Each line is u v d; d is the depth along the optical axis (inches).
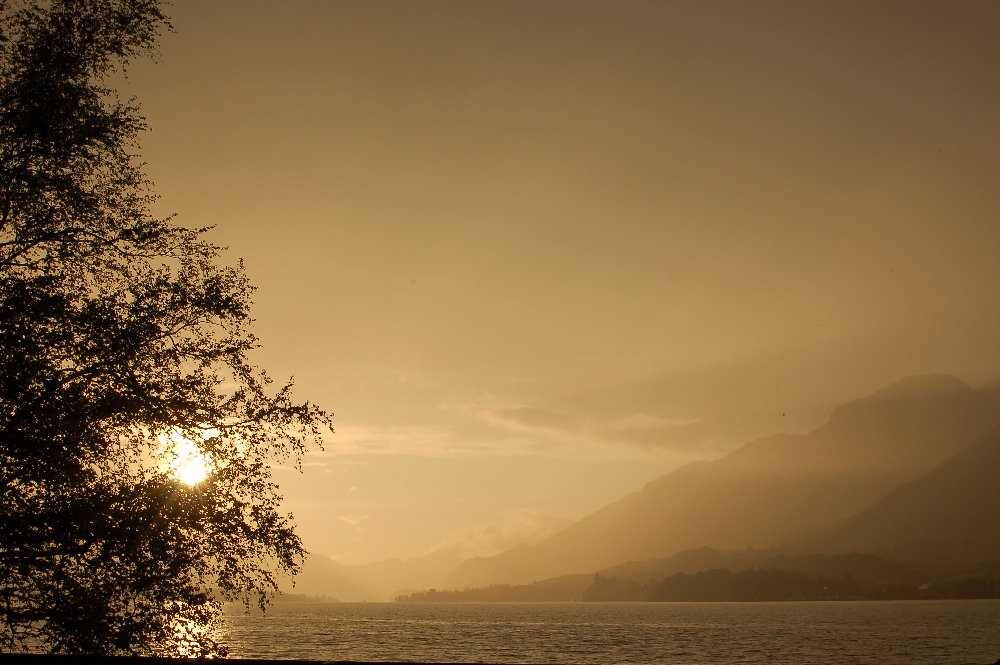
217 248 793.6
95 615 659.4
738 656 4313.5
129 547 663.1
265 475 743.1
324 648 4709.6
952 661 3863.2
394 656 4109.3
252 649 4569.4
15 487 678.5
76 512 663.1
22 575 670.5
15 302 676.7
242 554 713.0
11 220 736.3
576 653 4537.4
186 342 762.2
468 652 4512.8
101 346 702.5
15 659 344.8
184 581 695.7
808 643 5428.2
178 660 348.8
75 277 750.5
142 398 701.9
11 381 661.3
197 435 724.0
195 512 700.7
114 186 773.3
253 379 763.4
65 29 746.8
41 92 728.3
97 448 707.4
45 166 738.8
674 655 4397.1
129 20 761.6
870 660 3976.4
